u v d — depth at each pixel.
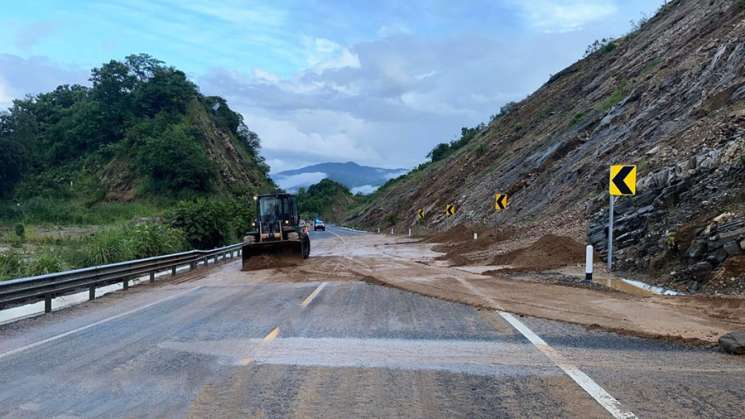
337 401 5.50
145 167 96.50
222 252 27.70
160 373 6.66
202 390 5.93
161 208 85.62
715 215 12.49
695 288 11.41
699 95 22.72
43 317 11.58
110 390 6.04
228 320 10.11
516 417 4.99
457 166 65.00
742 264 10.80
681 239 12.76
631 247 15.70
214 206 33.88
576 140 35.59
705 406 5.18
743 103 18.58
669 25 36.94
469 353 7.27
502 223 35.09
